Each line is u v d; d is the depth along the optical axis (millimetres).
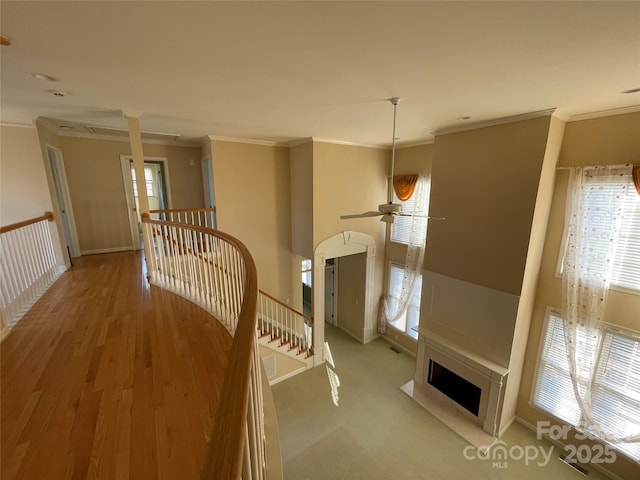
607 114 3467
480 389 4523
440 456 4133
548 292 4242
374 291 7211
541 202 3785
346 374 6000
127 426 1729
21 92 2906
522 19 1581
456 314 4754
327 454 4168
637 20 1580
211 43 1874
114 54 2033
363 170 6438
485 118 3887
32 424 1720
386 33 1746
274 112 3689
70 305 3453
